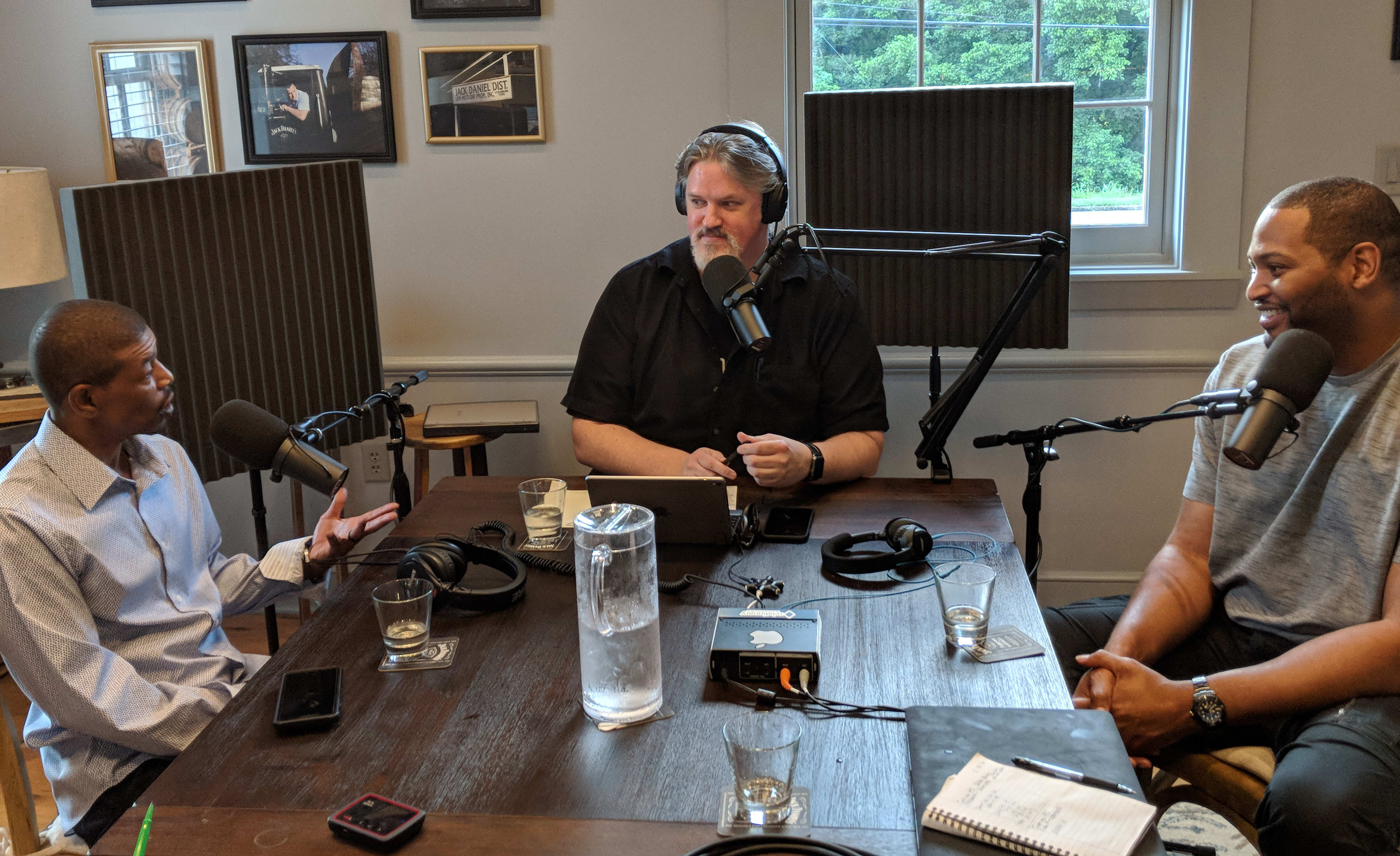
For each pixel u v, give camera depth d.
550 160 2.87
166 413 1.71
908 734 1.20
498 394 3.03
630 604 1.22
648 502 1.71
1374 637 1.54
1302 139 2.69
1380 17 2.60
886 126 2.54
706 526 1.73
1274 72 2.65
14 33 2.87
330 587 2.97
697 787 1.12
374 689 1.34
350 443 2.82
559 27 2.79
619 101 2.82
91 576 1.59
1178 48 2.73
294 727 1.24
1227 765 1.64
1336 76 2.64
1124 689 1.55
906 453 2.97
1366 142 2.67
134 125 2.91
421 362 3.00
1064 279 2.55
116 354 1.60
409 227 2.94
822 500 1.98
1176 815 2.18
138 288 2.31
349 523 1.82
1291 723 1.63
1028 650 1.40
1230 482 1.85
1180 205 2.77
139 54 2.86
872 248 2.60
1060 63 2.80
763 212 2.13
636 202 2.88
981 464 2.95
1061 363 2.85
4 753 1.65
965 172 2.54
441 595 1.56
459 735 1.23
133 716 1.51
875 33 2.82
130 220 2.28
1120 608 2.01
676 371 2.22
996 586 1.60
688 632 1.48
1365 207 1.59
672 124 2.83
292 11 2.83
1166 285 2.76
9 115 2.92
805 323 2.19
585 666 1.25
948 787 1.08
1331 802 1.42
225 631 3.08
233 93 2.89
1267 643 1.79
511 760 1.18
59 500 1.59
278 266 2.59
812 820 1.07
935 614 1.51
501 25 2.80
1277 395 1.47
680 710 1.28
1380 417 1.64
